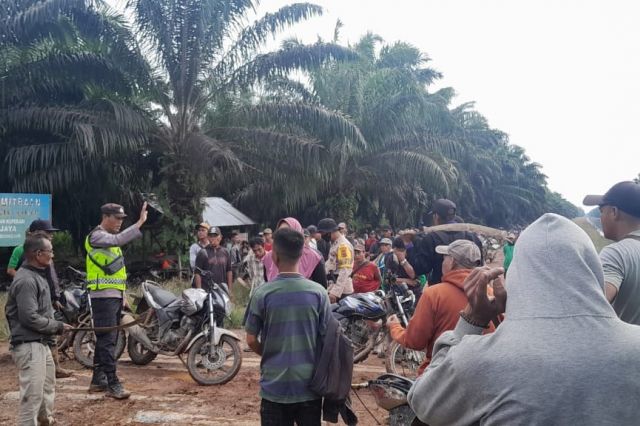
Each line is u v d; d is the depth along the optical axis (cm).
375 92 2225
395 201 2498
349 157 2172
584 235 168
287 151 1588
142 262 1664
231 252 1547
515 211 5191
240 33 1570
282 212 2389
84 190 1619
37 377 439
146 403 560
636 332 153
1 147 1512
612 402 143
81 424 497
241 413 532
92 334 717
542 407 145
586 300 155
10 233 1121
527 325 156
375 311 666
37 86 1431
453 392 167
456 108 4116
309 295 329
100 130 1370
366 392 613
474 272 202
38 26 1321
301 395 318
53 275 686
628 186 293
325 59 1555
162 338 669
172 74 1522
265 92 1712
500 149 5084
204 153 1476
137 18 1456
